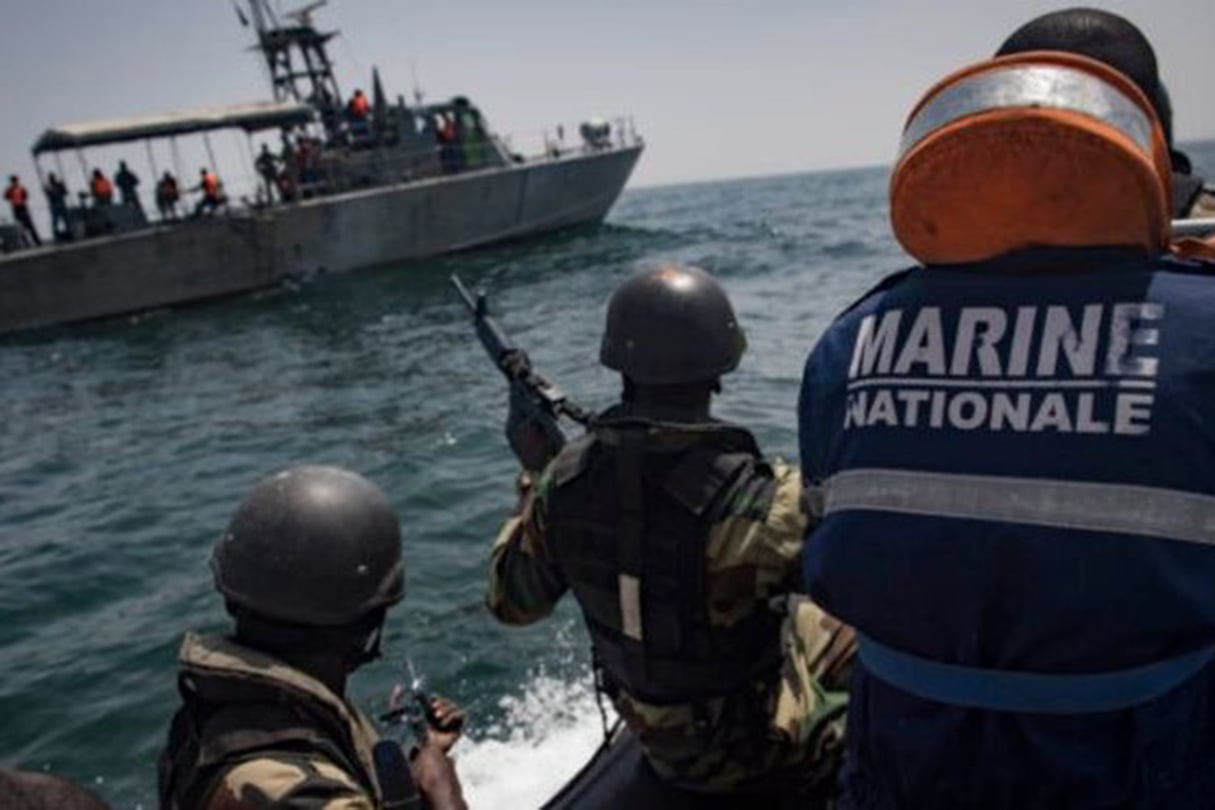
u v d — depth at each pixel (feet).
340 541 7.41
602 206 124.88
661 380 8.87
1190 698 4.76
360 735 7.55
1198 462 4.49
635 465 8.70
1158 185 4.70
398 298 91.30
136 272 93.35
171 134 93.04
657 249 110.32
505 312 75.31
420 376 55.72
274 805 6.26
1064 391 4.71
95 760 18.53
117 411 56.65
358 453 39.42
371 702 18.94
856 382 5.44
